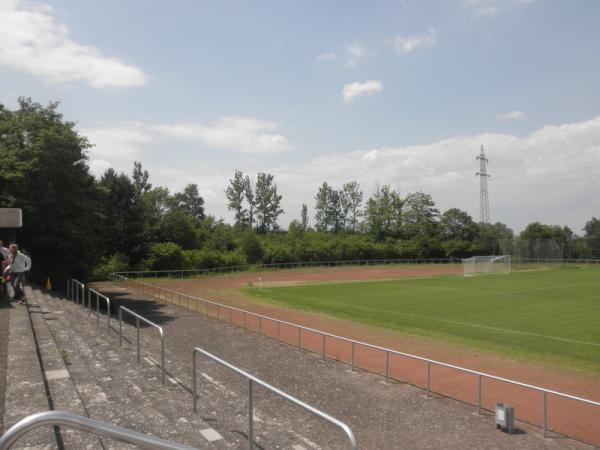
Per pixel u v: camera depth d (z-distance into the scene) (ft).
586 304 123.54
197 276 196.34
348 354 69.26
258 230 414.21
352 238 363.76
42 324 45.70
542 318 103.30
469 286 167.73
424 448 36.27
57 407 23.03
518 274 219.61
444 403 47.16
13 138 107.86
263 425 33.24
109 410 25.36
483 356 70.23
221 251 264.72
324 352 63.52
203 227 299.17
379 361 65.41
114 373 35.86
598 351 73.92
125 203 232.94
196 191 449.06
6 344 33.32
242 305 118.01
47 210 109.29
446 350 73.72
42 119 111.04
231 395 39.91
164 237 243.40
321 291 152.25
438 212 384.06
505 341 80.59
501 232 406.21
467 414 44.01
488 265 233.55
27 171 103.55
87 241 118.93
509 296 139.95
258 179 412.98
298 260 270.05
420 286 168.04
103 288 139.33
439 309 115.34
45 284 116.26
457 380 57.00
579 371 63.00
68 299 90.94
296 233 305.94
